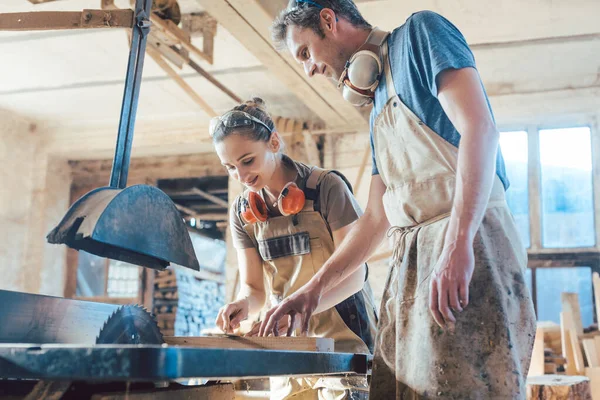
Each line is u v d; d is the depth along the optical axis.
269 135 2.36
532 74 6.72
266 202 2.46
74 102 7.90
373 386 1.63
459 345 1.42
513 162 7.38
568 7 5.34
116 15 1.75
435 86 1.51
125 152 1.70
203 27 5.59
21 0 5.30
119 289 9.03
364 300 2.45
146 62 6.67
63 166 8.98
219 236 10.93
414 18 1.61
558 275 7.11
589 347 5.64
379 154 1.73
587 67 6.54
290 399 2.44
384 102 1.69
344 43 1.77
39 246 8.50
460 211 1.39
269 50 5.36
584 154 7.21
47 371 1.00
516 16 5.49
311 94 6.40
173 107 7.92
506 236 1.52
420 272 1.54
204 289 9.95
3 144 8.30
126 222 1.55
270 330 1.79
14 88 7.50
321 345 1.73
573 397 3.50
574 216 7.16
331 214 2.36
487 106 1.48
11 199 8.40
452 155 1.55
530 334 1.50
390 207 1.70
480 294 1.44
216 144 2.32
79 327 1.53
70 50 6.48
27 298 1.42
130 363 0.96
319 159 7.61
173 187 9.39
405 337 1.54
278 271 2.45
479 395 1.39
